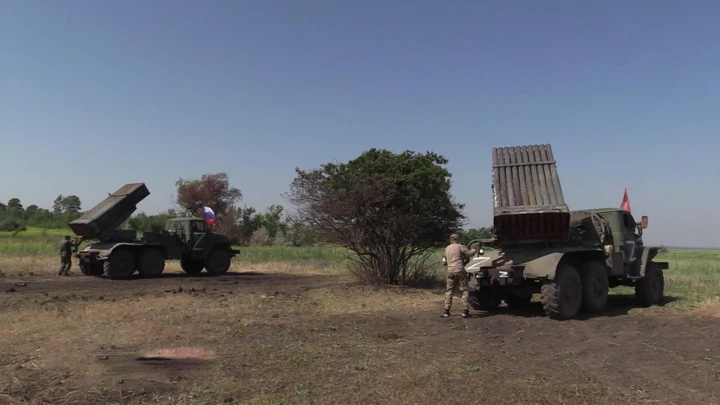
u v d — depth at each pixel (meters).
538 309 12.24
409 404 5.38
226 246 22.20
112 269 18.80
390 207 15.83
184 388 5.98
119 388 5.94
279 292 14.55
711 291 15.23
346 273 21.64
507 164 11.49
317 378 6.34
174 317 10.30
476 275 10.96
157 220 47.12
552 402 5.45
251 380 6.28
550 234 11.05
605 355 7.54
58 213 71.19
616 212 12.45
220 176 61.00
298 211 16.17
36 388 5.91
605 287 11.62
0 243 36.28
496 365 6.97
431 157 17.27
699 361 7.12
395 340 8.59
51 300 12.44
